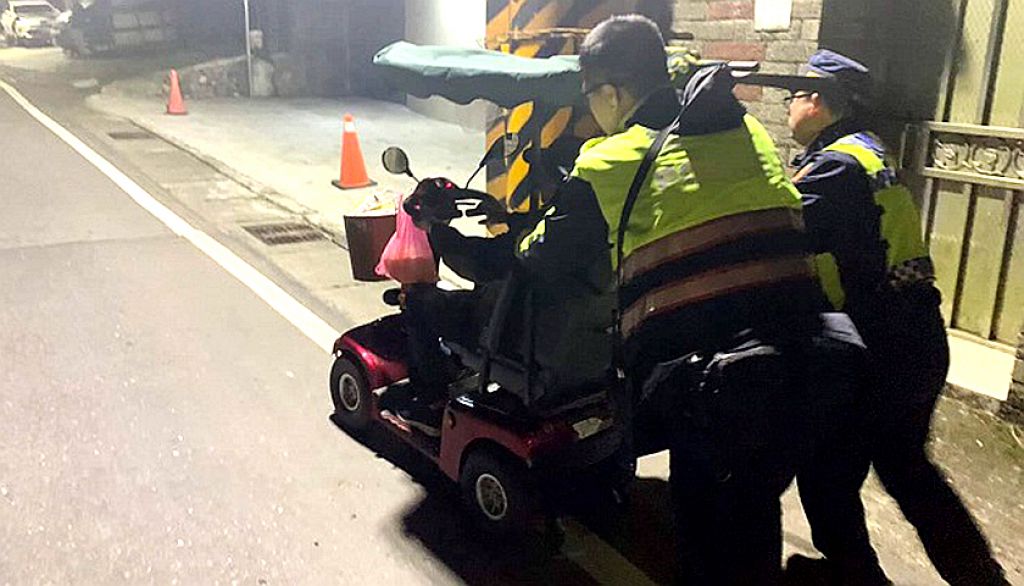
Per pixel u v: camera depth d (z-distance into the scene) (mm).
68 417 4023
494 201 3441
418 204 3311
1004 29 4312
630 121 2545
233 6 18859
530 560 3207
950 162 4617
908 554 3270
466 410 3303
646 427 2537
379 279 3947
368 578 3072
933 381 2922
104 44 19250
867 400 2926
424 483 3650
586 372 3119
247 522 3340
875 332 2898
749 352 2256
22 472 3582
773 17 4828
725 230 2326
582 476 3408
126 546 3168
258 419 4090
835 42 4645
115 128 11828
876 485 3701
